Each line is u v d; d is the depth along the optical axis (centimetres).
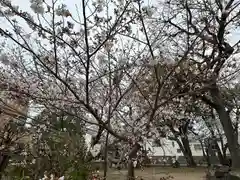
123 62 521
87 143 696
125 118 641
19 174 724
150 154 686
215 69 672
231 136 1444
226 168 1509
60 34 451
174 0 877
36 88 545
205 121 2645
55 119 658
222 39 870
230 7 853
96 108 561
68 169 641
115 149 589
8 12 425
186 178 1902
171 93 541
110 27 472
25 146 809
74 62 533
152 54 486
